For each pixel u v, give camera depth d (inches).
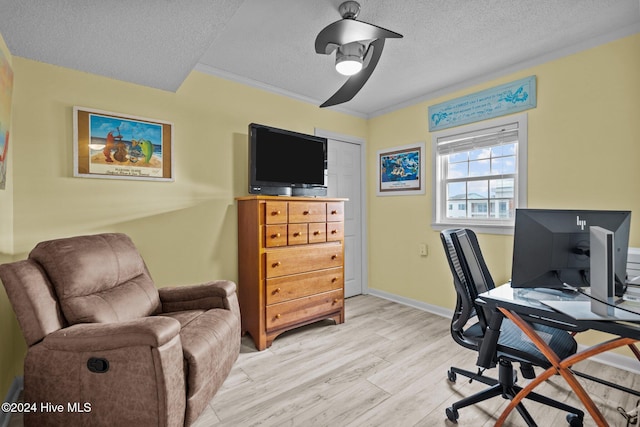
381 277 154.3
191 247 105.4
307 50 96.7
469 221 122.7
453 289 125.4
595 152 90.2
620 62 85.7
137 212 95.3
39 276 58.7
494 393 65.0
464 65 106.3
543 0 73.0
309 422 64.6
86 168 86.6
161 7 60.7
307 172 124.0
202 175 107.8
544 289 59.6
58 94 83.4
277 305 102.7
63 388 54.1
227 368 72.2
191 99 105.6
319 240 115.4
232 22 81.2
